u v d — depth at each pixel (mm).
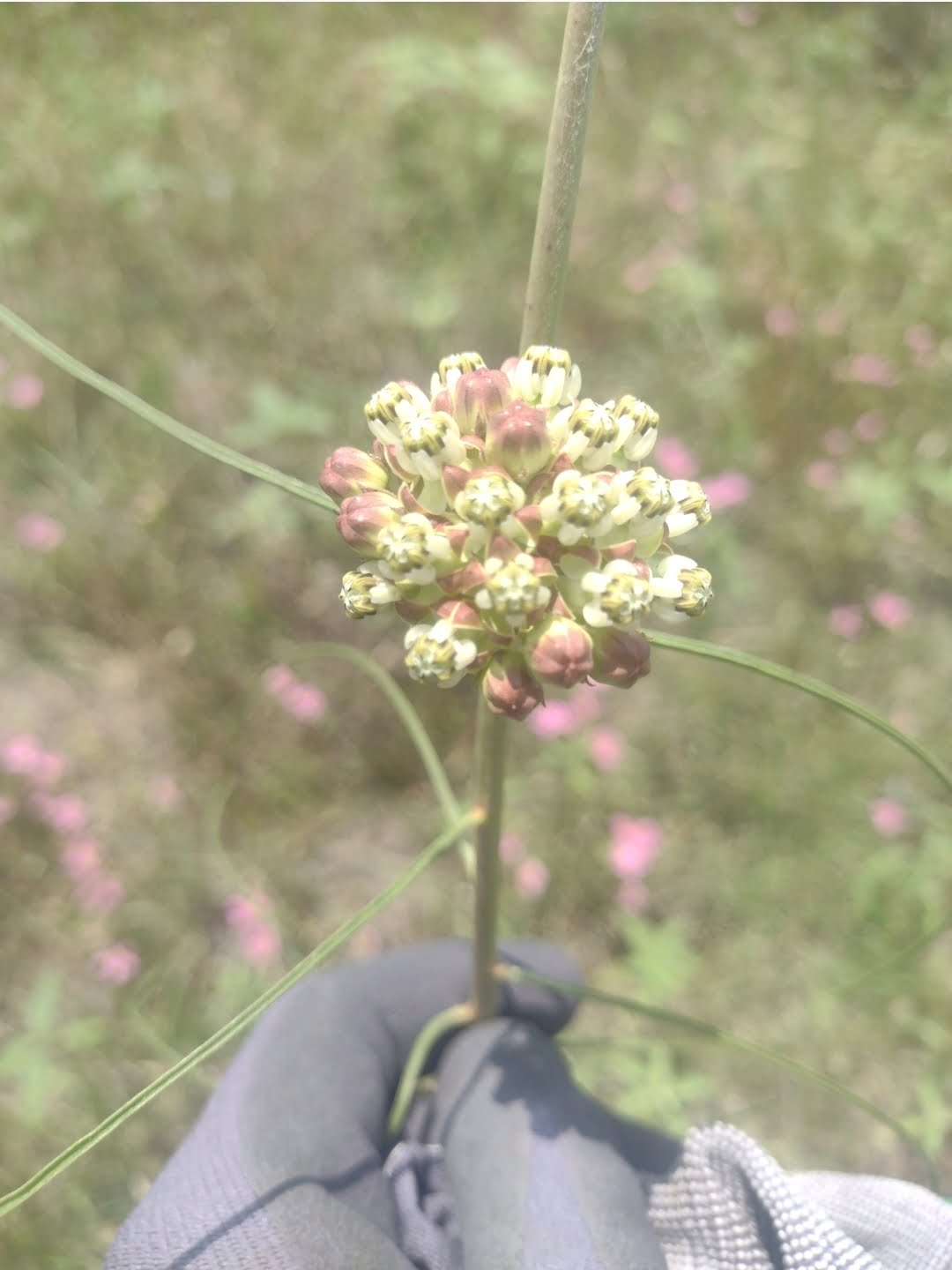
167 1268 98
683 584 96
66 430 304
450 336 323
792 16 404
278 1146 110
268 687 268
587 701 260
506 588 84
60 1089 215
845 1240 104
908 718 270
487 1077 123
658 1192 120
